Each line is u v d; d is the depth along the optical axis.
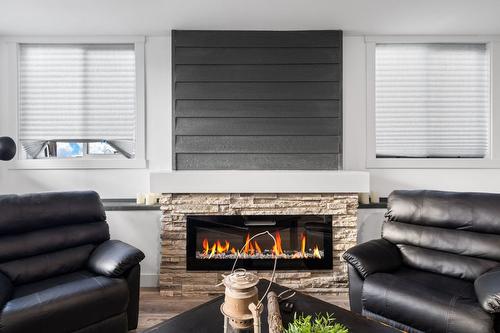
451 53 3.06
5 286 1.75
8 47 2.94
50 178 2.97
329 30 2.91
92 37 2.95
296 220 2.70
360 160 3.04
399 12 2.55
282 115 2.92
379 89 3.07
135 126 2.99
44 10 2.46
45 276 2.03
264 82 2.92
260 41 2.90
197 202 2.63
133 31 2.89
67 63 2.99
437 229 2.19
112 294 1.86
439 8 2.48
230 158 2.92
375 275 1.97
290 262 2.67
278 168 2.93
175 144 2.90
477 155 3.07
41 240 2.09
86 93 2.99
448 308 1.63
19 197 2.12
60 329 1.67
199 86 2.90
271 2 2.38
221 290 2.65
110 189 3.00
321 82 2.93
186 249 2.65
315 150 2.93
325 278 2.66
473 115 3.06
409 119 3.06
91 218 2.35
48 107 2.98
